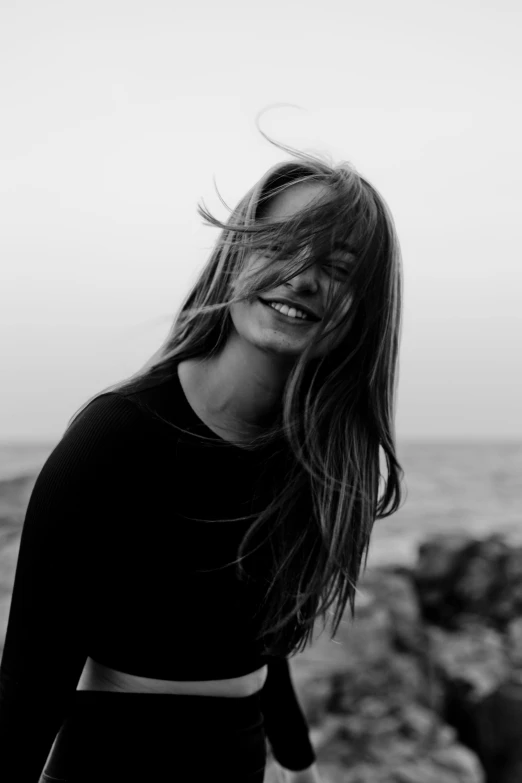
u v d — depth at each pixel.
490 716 6.28
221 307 1.47
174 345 1.60
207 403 1.51
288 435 1.50
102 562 1.38
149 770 1.47
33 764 1.37
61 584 1.35
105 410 1.42
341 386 1.59
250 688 1.64
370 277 1.50
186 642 1.50
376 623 6.45
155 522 1.43
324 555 1.63
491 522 30.06
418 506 35.66
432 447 102.31
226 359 1.52
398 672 6.15
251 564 1.56
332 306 1.45
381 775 4.93
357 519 1.66
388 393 1.67
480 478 50.97
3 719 1.35
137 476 1.40
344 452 1.61
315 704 5.41
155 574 1.45
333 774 4.89
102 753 1.46
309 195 1.50
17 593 1.38
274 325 1.46
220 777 1.53
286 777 2.06
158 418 1.44
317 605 1.69
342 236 1.45
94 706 1.49
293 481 1.57
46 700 1.36
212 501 1.49
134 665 1.48
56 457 1.38
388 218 1.57
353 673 5.82
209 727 1.53
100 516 1.36
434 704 6.30
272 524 1.59
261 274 1.43
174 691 1.51
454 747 5.46
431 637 7.25
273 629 1.57
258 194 1.51
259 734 1.66
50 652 1.35
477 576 8.71
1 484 5.64
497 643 7.59
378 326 1.59
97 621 1.44
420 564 8.81
